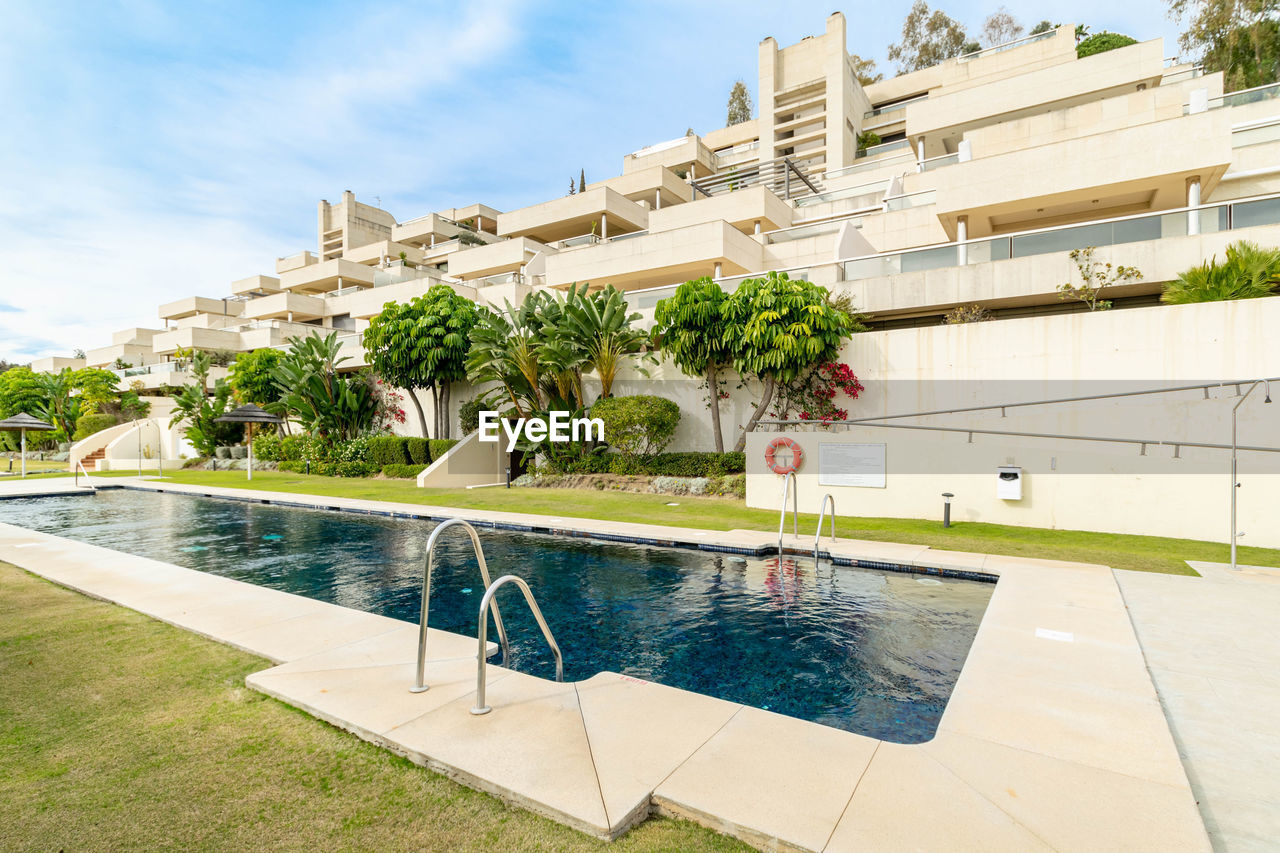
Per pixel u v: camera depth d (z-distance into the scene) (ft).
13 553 27.94
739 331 47.16
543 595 23.30
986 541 29.81
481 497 51.03
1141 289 43.14
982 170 54.08
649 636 18.58
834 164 117.80
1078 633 16.12
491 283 97.66
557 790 8.65
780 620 19.90
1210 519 29.86
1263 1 64.39
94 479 75.77
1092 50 96.53
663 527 34.40
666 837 7.93
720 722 11.06
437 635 16.53
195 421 106.42
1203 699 12.48
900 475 37.60
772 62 135.95
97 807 8.57
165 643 15.87
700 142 137.08
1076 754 9.91
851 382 45.47
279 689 12.51
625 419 54.49
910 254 48.21
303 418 87.61
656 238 71.46
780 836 7.59
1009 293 44.34
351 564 29.22
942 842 7.52
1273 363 31.76
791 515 39.55
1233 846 7.92
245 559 30.53
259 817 8.34
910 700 13.89
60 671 13.87
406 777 9.41
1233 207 38.29
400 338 72.18
